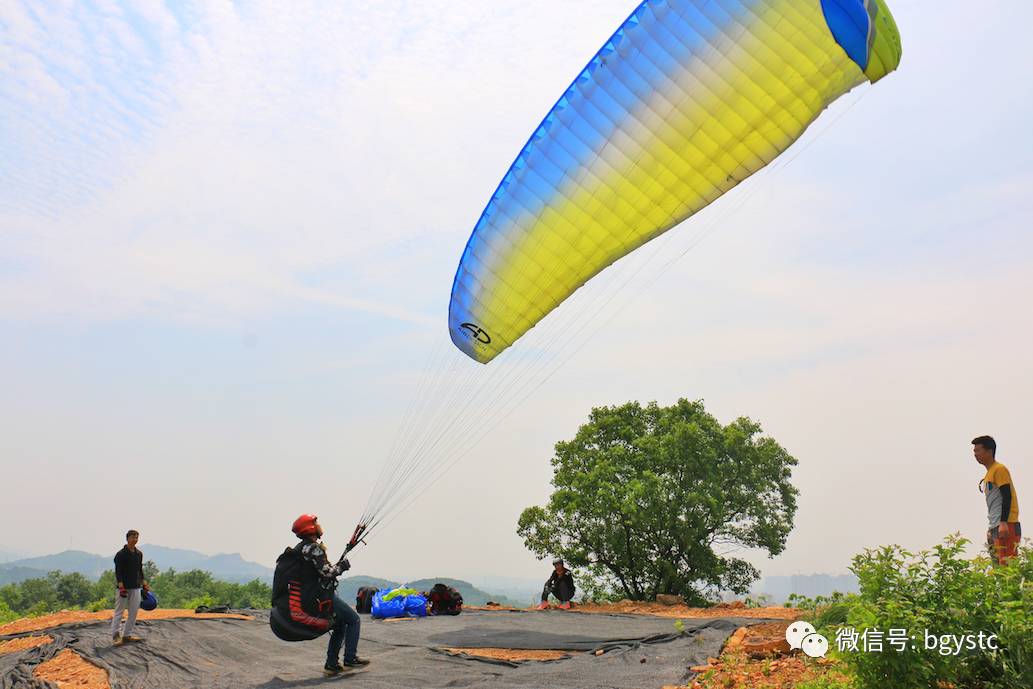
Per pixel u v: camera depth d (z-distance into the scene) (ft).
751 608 66.54
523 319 40.83
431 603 60.54
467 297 41.06
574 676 31.37
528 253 38.86
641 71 35.42
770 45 33.78
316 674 34.73
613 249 38.04
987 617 21.26
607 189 36.76
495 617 56.18
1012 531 29.63
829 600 31.01
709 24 34.42
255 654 39.83
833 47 33.22
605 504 80.38
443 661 36.78
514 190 38.32
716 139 35.32
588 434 87.45
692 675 30.27
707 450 81.87
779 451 85.46
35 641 45.16
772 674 28.58
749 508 83.71
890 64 33.35
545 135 37.22
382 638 44.83
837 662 26.23
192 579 280.92
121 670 36.09
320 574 33.58
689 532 80.07
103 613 56.90
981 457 30.86
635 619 53.88
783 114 34.81
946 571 22.62
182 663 37.17
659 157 35.88
